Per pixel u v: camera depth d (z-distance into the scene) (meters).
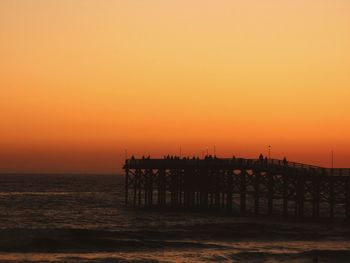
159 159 105.94
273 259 60.19
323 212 114.81
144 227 83.88
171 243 68.56
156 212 104.12
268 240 72.25
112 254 63.12
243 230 78.56
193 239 73.31
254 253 62.47
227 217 93.44
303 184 87.44
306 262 59.25
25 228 77.06
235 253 62.56
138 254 63.06
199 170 103.62
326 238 73.31
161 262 58.22
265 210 117.75
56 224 89.81
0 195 175.62
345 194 84.50
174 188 108.00
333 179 83.75
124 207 119.00
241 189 93.44
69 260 59.28
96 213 107.75
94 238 70.75
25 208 121.88
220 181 103.25
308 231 77.69
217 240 72.62
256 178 91.56
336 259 60.88
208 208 103.88
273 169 87.69
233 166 93.31
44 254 62.94
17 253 63.31
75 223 91.19
